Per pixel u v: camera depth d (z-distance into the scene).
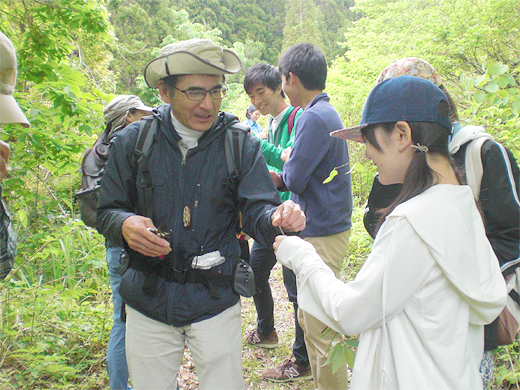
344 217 2.23
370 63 7.48
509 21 4.60
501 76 2.54
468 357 1.03
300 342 2.57
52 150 3.41
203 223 1.54
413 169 1.06
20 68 3.21
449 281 1.01
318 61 2.29
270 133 3.12
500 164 1.38
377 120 1.08
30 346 2.57
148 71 1.52
